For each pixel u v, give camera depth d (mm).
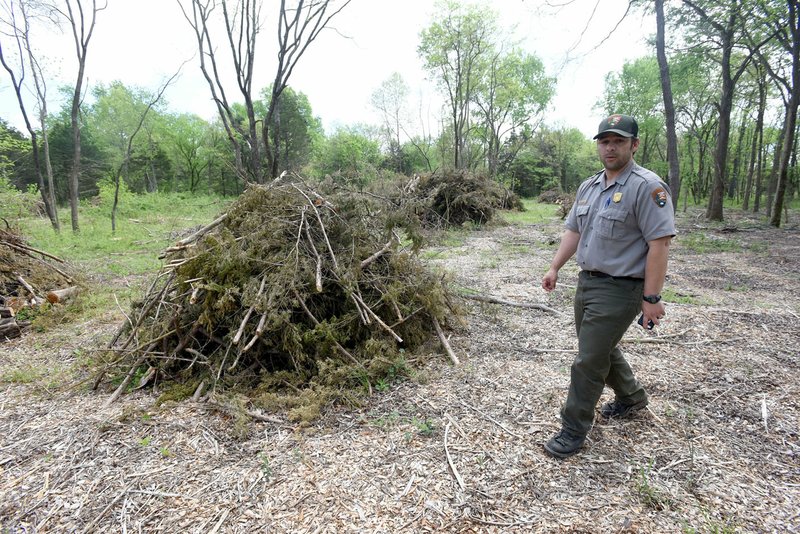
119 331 3428
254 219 3482
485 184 13148
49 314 4637
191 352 3100
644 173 1974
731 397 2729
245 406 2676
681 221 14117
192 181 39094
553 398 2744
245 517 1825
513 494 1932
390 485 2002
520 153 37750
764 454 2176
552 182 37562
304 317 3254
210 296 3018
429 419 2541
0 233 5641
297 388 2881
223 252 3182
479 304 4871
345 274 3334
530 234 11109
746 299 4957
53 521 1833
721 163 14086
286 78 8336
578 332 2316
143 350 3141
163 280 3695
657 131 25031
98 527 1797
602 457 2172
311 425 2516
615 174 2074
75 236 10539
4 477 2113
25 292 5059
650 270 1922
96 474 2123
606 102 28016
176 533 1750
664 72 11438
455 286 5375
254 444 2342
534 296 5211
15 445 2375
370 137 35250
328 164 26797
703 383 2916
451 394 2842
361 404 2723
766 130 23906
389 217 4000
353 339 3355
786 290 5375
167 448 2318
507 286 5723
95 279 6289
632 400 2445
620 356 2342
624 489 1950
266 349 3088
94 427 2529
